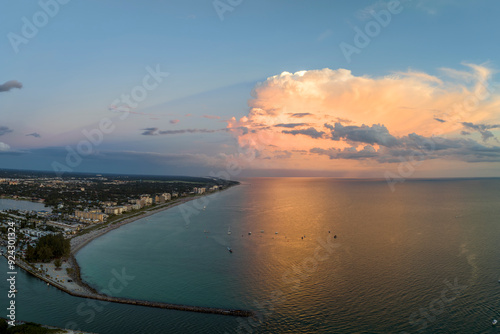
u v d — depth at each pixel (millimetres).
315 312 122812
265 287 147125
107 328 113312
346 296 135750
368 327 112438
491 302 127625
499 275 155000
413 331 109188
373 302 130000
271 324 115375
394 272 161250
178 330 112188
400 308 124500
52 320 118750
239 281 155125
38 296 139750
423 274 158000
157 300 135625
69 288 147375
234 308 127812
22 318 119625
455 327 111250
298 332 110250
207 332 110688
